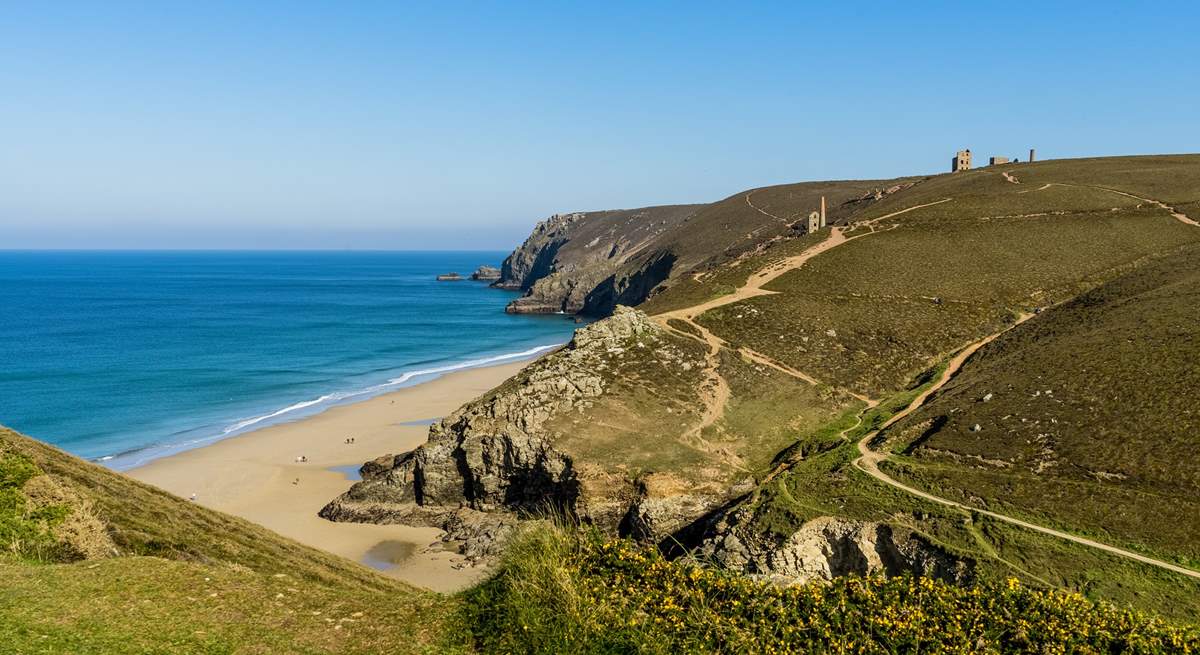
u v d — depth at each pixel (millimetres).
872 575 12648
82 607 11219
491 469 48406
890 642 11047
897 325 67000
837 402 56094
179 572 13117
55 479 19625
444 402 79375
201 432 67438
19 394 80938
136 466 57125
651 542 43062
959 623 11500
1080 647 11086
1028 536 31578
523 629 10844
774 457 49250
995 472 37406
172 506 24531
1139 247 78438
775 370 60000
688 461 47188
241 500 51000
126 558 13688
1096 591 27984
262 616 11578
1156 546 30062
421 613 11820
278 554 22891
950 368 59688
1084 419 39812
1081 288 71500
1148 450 35406
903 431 45844
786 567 34906
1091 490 33906
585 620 10945
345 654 10656
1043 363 49656
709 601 11867
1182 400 38406
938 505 35188
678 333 64625
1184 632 11414
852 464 41656
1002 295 71750
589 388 52656
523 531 13156
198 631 10867
